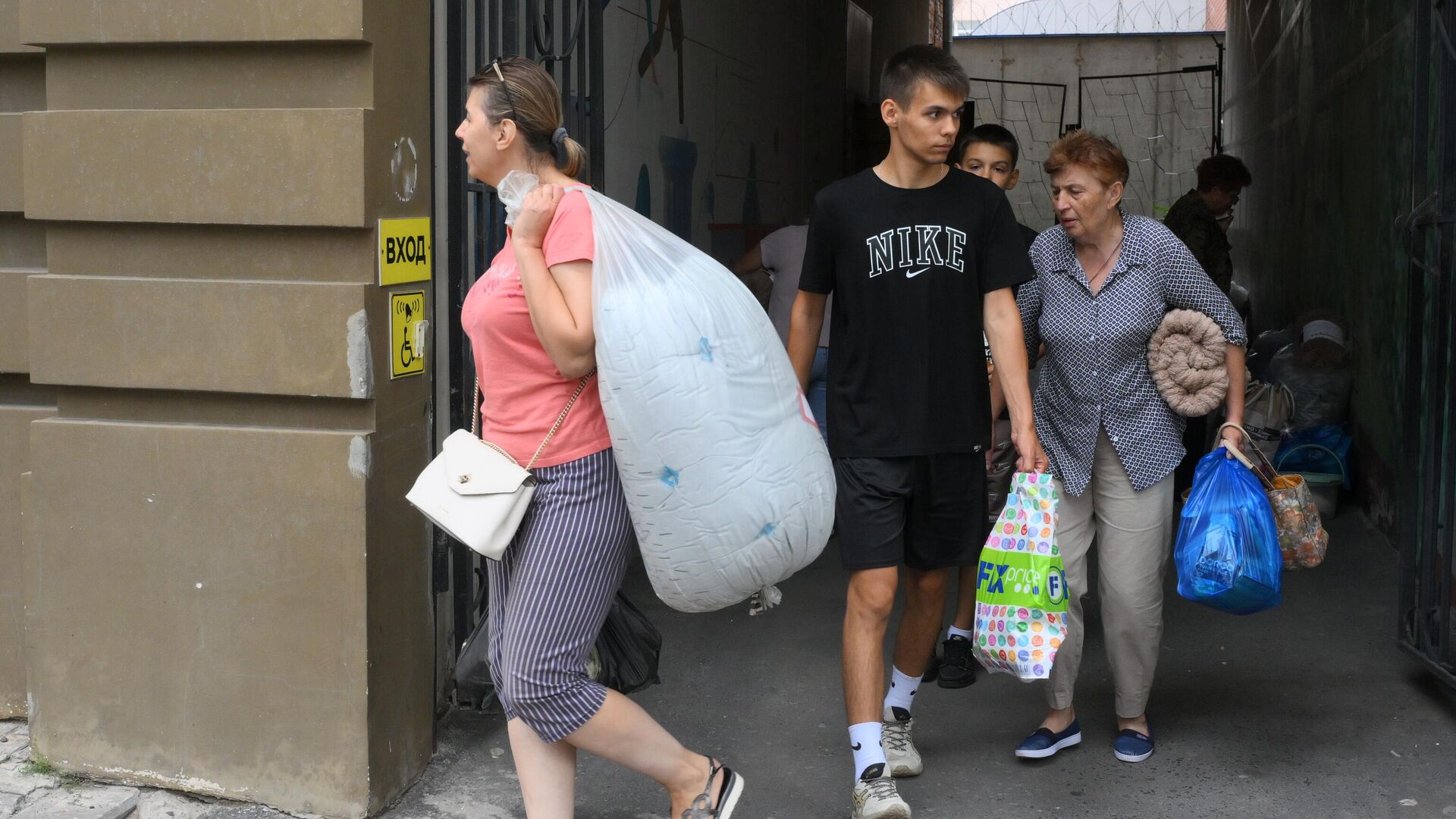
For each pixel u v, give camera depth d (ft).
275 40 9.58
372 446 9.87
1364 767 11.28
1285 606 15.89
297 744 10.14
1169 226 20.01
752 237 26.20
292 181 9.68
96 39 9.89
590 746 8.78
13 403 11.63
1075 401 10.95
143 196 9.96
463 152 11.74
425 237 10.65
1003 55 72.79
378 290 9.93
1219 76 54.08
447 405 11.80
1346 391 21.72
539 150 8.60
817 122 32.30
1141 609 11.10
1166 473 10.93
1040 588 10.11
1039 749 11.43
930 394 10.16
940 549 10.57
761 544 8.41
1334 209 24.98
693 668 13.91
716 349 8.21
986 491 10.69
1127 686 11.43
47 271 10.80
